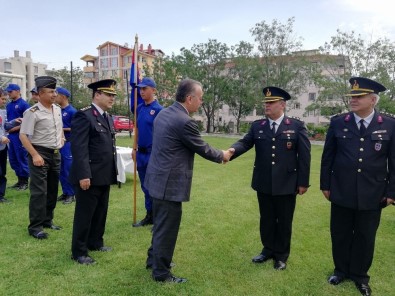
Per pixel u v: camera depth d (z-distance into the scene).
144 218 4.71
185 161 2.95
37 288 2.86
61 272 3.15
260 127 3.52
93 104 3.45
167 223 2.95
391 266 3.50
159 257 2.98
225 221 4.82
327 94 22.50
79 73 31.12
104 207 3.65
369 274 3.32
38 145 4.02
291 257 3.65
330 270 3.37
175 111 2.95
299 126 3.42
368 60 21.75
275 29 28.62
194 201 5.91
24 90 13.05
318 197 6.39
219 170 9.42
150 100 4.47
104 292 2.83
